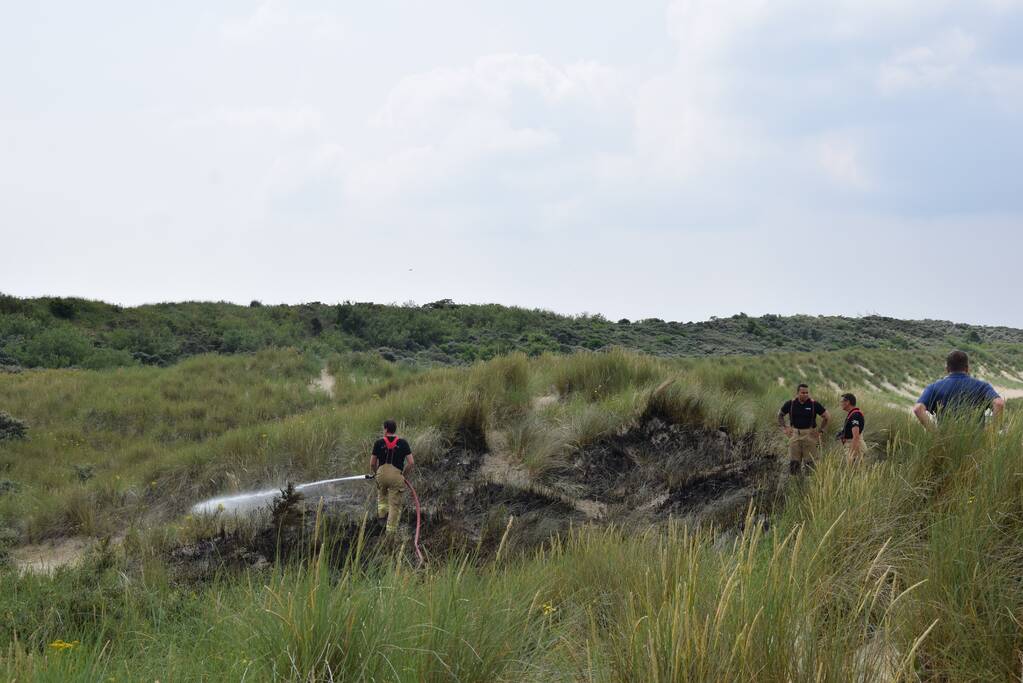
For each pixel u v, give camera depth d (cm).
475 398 1440
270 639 359
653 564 454
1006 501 439
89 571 732
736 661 275
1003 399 639
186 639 482
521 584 504
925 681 306
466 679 346
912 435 695
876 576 402
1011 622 322
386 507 931
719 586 320
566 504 1057
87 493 1288
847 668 278
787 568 345
